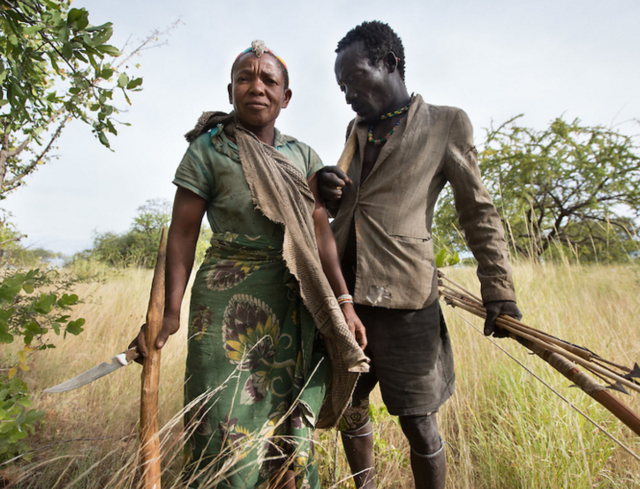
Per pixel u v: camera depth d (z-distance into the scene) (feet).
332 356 6.14
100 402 10.12
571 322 11.68
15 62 6.11
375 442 8.70
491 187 40.81
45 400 10.32
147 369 5.04
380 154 7.34
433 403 6.91
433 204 7.56
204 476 5.45
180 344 12.98
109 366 4.91
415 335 7.01
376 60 7.43
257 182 5.88
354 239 7.53
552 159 41.16
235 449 5.47
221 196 6.02
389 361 7.00
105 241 51.57
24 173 10.73
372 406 8.86
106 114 6.41
